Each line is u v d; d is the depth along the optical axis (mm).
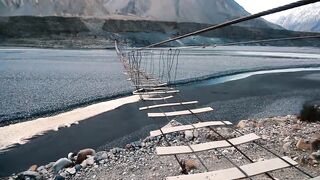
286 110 31672
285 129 18031
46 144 20906
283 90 44594
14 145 20578
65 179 12688
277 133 17078
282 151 14031
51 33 153750
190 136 16891
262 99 37469
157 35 190750
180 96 37250
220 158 13344
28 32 148000
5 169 16828
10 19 152250
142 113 28859
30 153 19281
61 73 55688
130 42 161375
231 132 17469
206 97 37625
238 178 6508
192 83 48688
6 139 21688
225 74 61469
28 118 27156
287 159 7438
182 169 12234
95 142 21312
